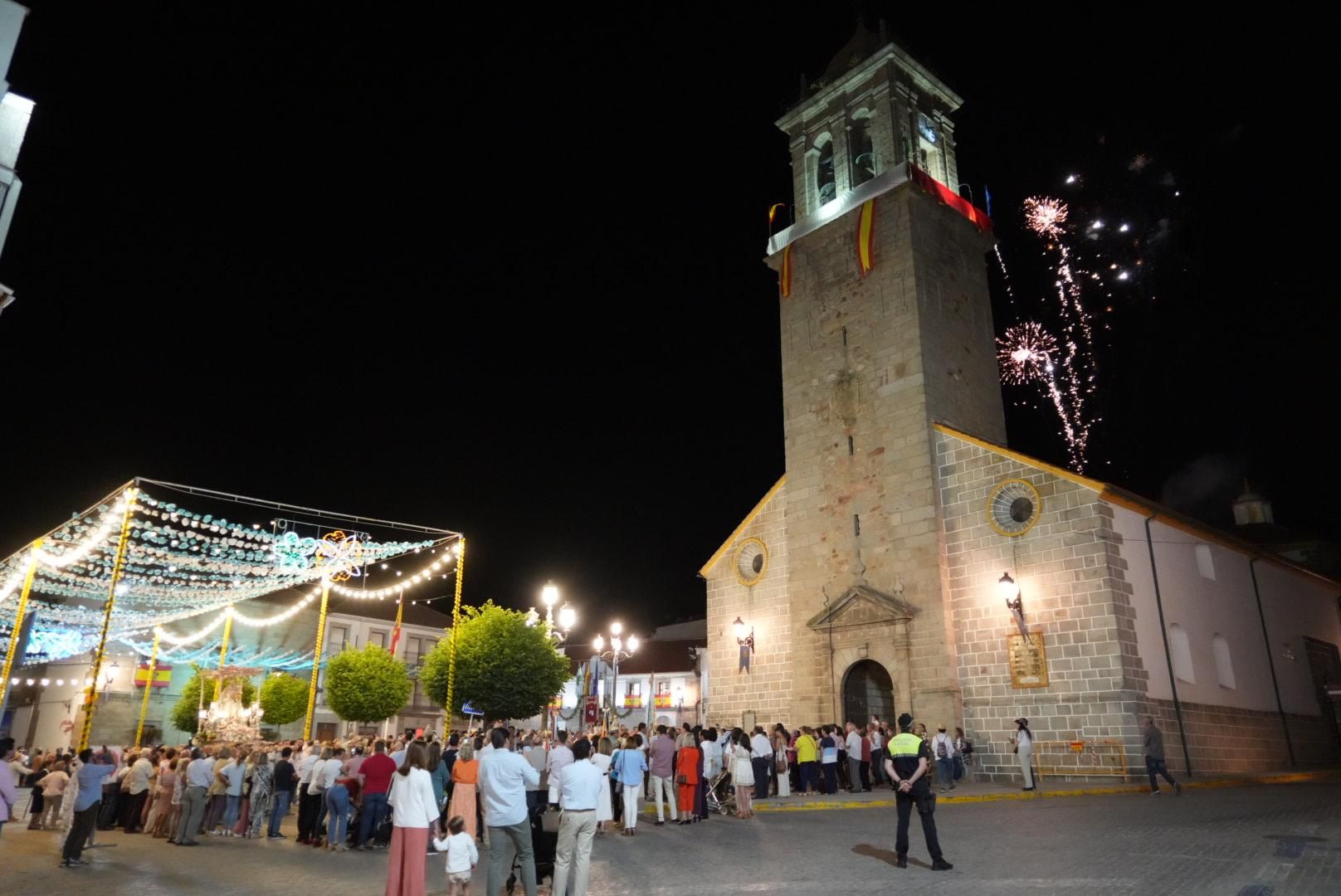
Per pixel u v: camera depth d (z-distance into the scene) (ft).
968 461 92.68
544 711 124.26
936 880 35.73
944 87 120.16
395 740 65.82
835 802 67.00
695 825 57.93
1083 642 80.48
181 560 76.74
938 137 118.21
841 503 101.45
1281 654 105.19
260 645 163.53
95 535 69.82
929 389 97.91
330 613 170.60
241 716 104.58
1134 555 84.33
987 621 87.25
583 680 150.92
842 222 110.63
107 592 92.68
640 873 40.04
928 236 106.22
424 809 32.37
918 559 92.38
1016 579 86.17
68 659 154.51
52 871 45.24
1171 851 39.55
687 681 181.37
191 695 134.51
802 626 101.35
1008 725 83.35
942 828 51.75
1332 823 47.01
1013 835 47.57
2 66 34.58
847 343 106.22
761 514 111.96
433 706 175.11
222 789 61.52
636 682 187.32
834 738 78.18
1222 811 54.34
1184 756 80.53
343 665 127.65
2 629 102.01
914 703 88.74
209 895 37.93
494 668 112.47
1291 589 115.24
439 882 40.57
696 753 60.34
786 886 35.68
